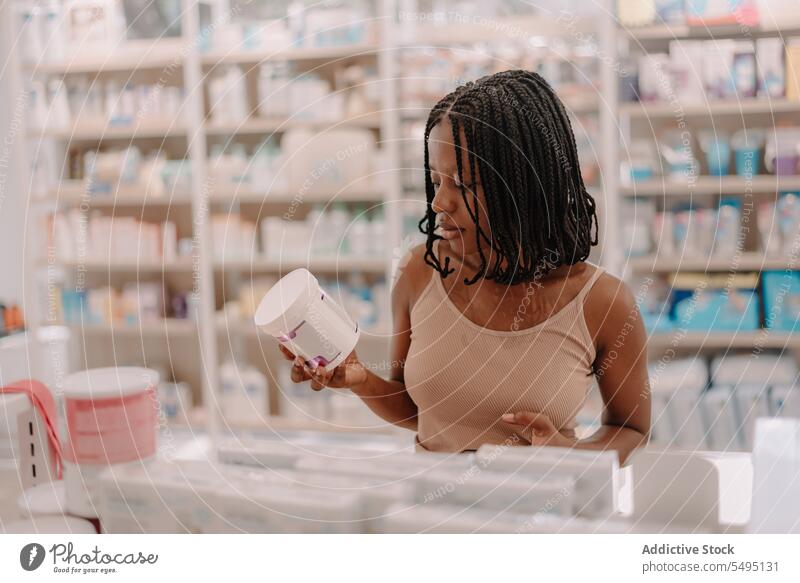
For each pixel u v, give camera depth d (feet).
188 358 10.71
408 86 9.52
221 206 10.60
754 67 7.86
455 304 3.28
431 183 3.09
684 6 8.02
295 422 10.02
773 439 2.88
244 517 2.22
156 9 10.28
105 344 10.66
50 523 2.26
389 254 9.88
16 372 9.52
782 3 7.79
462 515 2.27
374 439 9.58
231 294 10.89
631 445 2.88
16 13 10.02
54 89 10.44
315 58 10.16
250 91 10.44
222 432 10.01
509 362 3.17
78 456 2.26
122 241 10.73
